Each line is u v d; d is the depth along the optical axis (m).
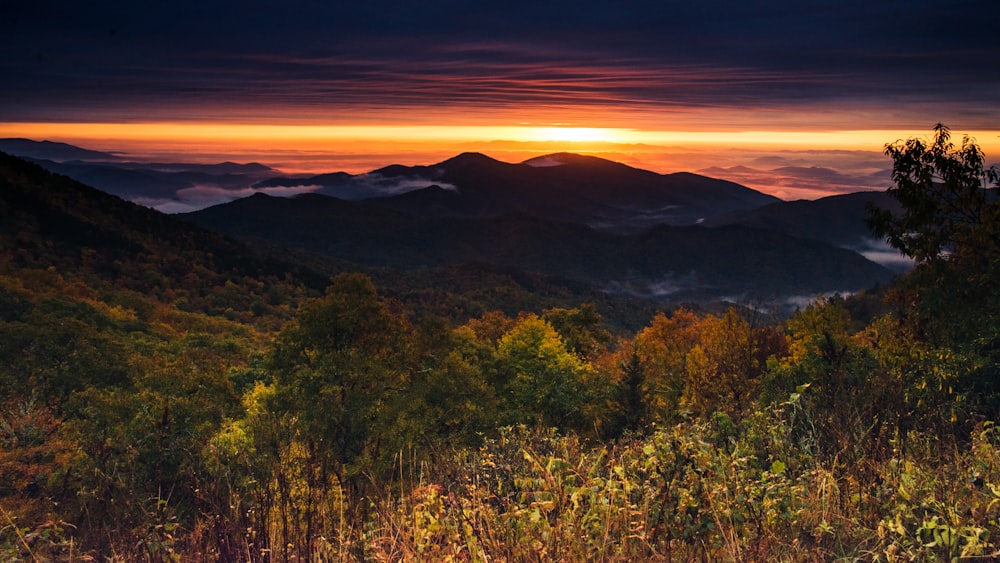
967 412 6.88
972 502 3.69
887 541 3.36
